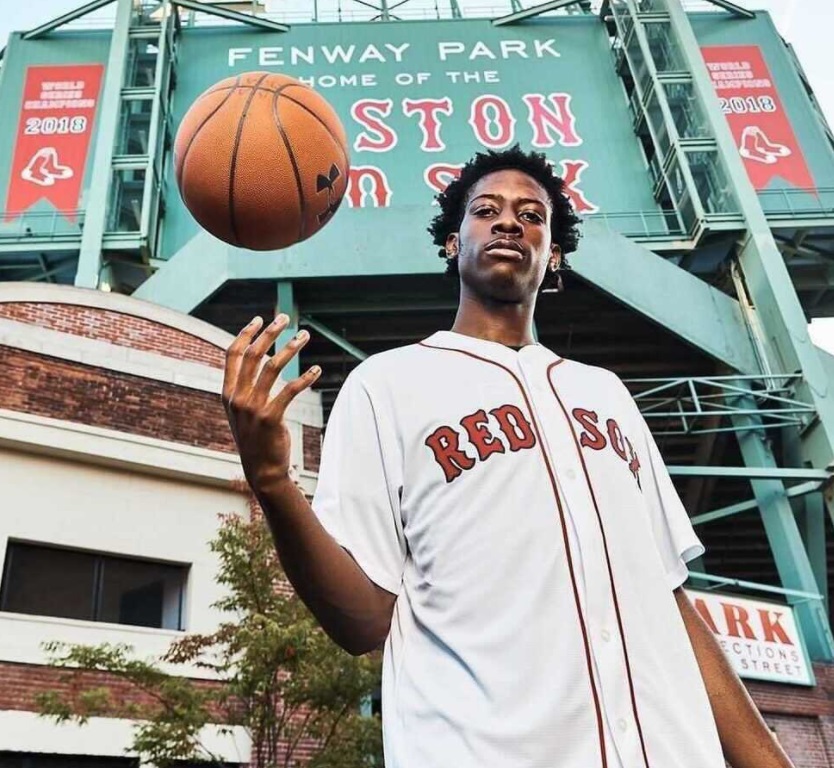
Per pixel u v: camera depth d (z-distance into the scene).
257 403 1.97
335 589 2.07
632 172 28.36
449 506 2.13
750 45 31.48
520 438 2.21
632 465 2.44
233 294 20.41
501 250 2.73
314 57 30.27
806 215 26.78
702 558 25.72
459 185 3.37
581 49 31.31
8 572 12.02
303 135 3.26
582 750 1.79
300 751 11.80
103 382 13.50
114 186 25.53
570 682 1.85
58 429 12.78
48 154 27.39
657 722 1.91
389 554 2.21
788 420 20.98
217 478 13.71
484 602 1.98
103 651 10.18
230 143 3.18
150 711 10.32
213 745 11.44
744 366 21.72
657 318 21.08
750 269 23.69
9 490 12.38
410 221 20.59
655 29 30.23
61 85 28.86
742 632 17.05
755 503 20.53
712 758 1.95
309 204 3.25
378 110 29.08
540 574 1.99
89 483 12.95
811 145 29.05
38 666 11.43
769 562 26.95
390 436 2.30
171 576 13.17
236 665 9.89
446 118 29.12
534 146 28.77
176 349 14.41
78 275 23.19
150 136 25.94
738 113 29.78
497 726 1.82
